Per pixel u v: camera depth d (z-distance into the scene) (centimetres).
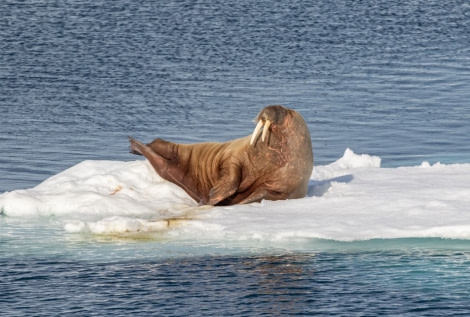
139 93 12950
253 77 14275
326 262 5625
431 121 11044
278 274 5459
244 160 6744
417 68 15088
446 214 6309
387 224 6159
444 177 7456
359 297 5138
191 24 19550
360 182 7400
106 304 5097
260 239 6022
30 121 11106
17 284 5378
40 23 19262
